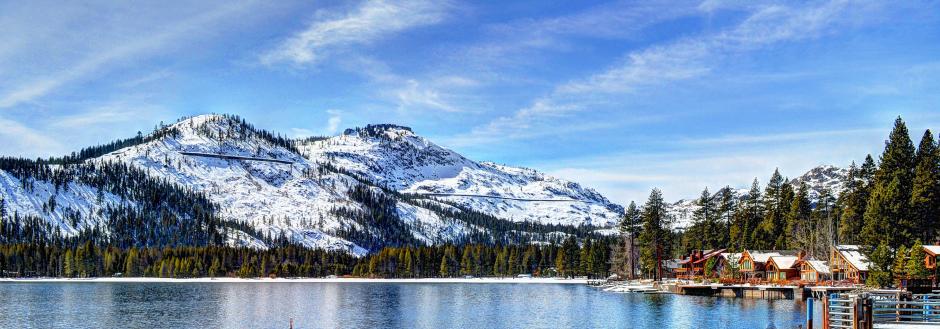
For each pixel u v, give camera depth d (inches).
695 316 4065.0
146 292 7288.4
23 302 5644.7
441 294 6830.7
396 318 4281.5
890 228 5108.3
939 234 5506.9
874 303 2516.0
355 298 6186.0
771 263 6520.7
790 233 7450.8
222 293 7111.2
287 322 4092.0
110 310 4884.4
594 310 4574.3
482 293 6924.2
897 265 4704.7
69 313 4670.3
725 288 5836.6
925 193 5388.8
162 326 3927.2
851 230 6515.8
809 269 6181.1
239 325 3959.2
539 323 3892.7
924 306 2854.3
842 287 4990.2
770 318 3914.9
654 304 4970.5
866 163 6432.1
